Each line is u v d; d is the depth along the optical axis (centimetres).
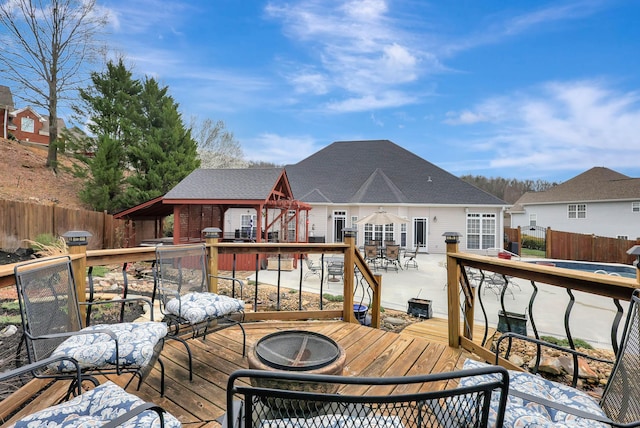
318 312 347
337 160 2009
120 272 753
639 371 119
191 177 1094
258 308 571
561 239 1467
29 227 769
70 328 198
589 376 309
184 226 1055
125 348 176
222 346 276
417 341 291
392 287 820
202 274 307
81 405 124
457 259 278
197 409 185
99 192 1180
